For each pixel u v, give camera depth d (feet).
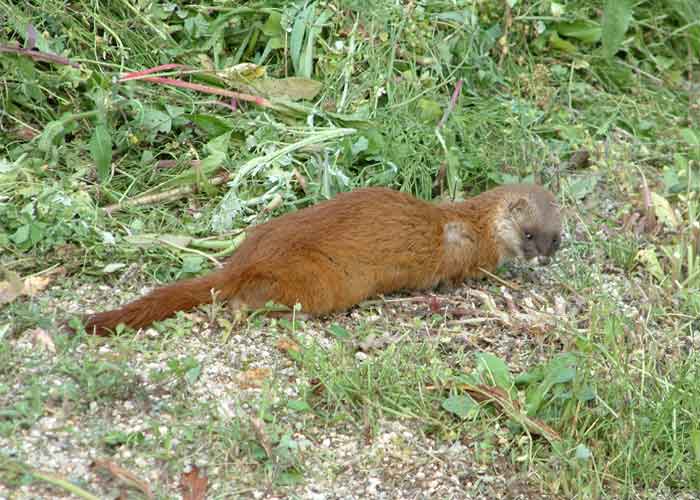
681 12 32.78
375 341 19.83
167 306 19.56
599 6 32.50
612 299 22.88
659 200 26.16
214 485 15.81
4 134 24.06
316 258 20.56
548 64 31.01
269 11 27.22
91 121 24.67
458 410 17.98
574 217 26.12
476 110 28.27
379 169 25.35
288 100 25.86
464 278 23.35
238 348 19.19
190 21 26.99
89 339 18.49
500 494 16.83
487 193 23.79
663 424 18.03
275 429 16.93
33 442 15.83
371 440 17.44
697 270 24.03
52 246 21.02
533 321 21.31
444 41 28.58
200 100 25.80
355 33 27.22
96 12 26.27
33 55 24.22
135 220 22.43
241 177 23.49
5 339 18.38
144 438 16.29
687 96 31.78
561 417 18.29
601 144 28.45
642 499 17.39
